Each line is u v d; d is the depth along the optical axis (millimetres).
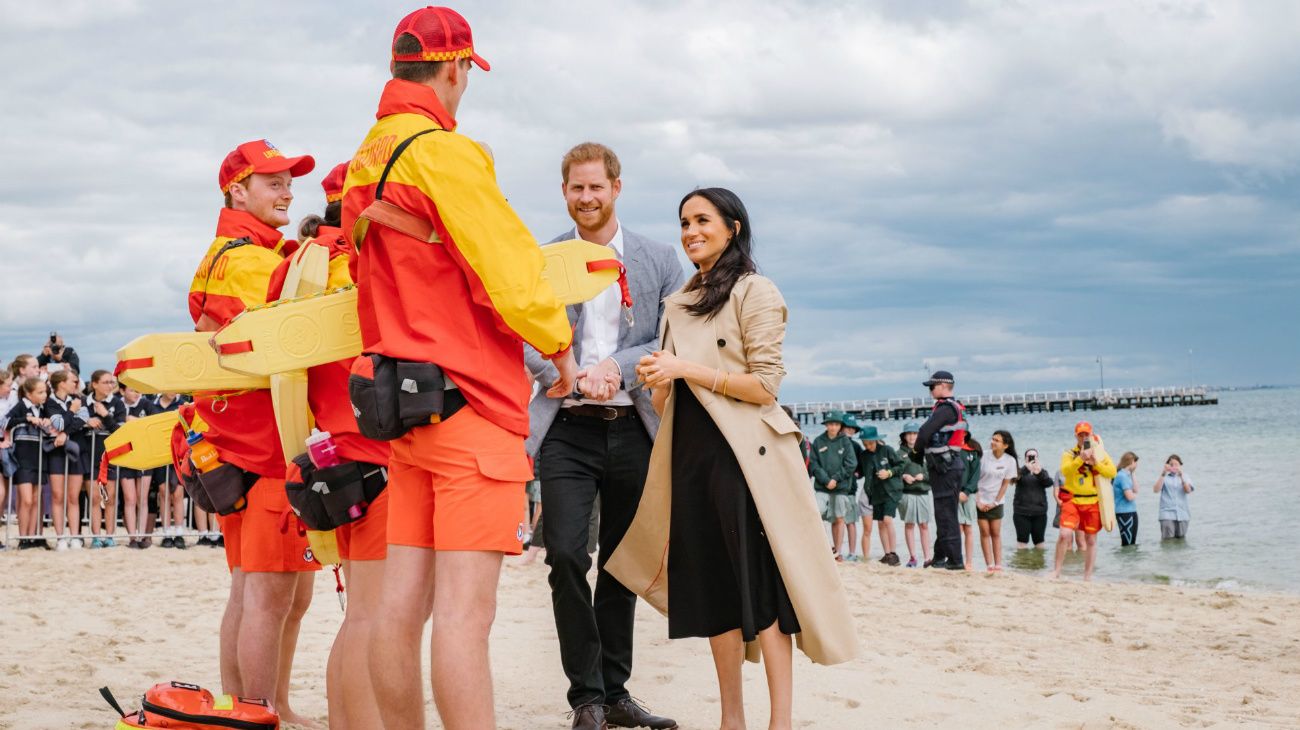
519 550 3238
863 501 16281
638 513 4672
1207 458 46938
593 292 3682
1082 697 5832
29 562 12008
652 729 5000
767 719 5215
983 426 122438
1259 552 17297
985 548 14680
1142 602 10703
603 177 5047
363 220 3246
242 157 4715
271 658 4223
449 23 3381
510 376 3242
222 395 4184
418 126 3234
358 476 3676
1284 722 5430
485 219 3078
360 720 3658
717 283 4555
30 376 13688
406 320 3170
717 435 4484
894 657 7156
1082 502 14500
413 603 3273
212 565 12094
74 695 5242
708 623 4473
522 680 6117
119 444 5105
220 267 4480
